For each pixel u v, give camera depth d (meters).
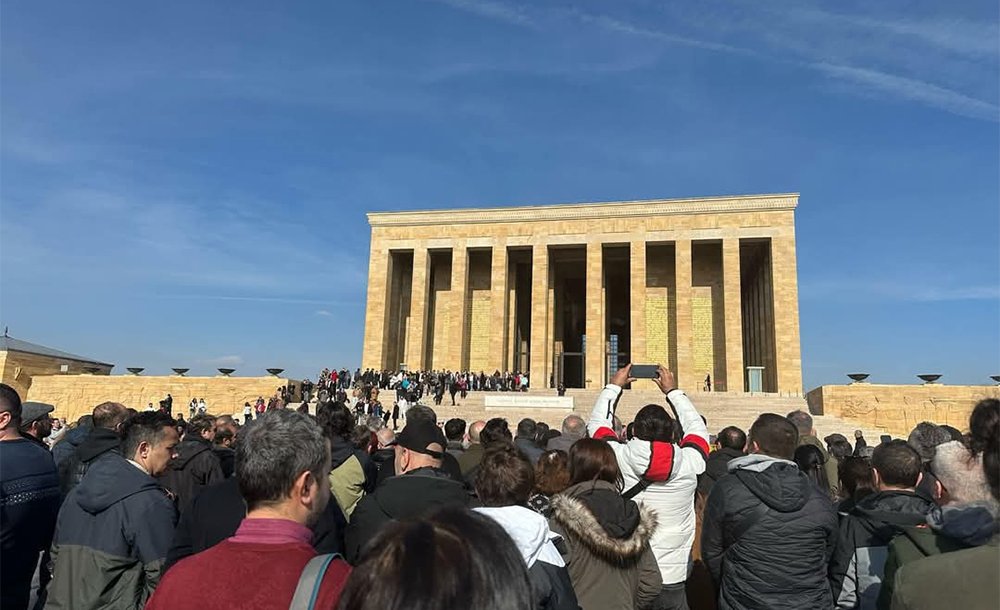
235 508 4.55
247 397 52.16
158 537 5.21
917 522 5.20
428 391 51.62
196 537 4.60
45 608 5.06
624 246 62.47
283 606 2.78
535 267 61.97
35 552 5.57
